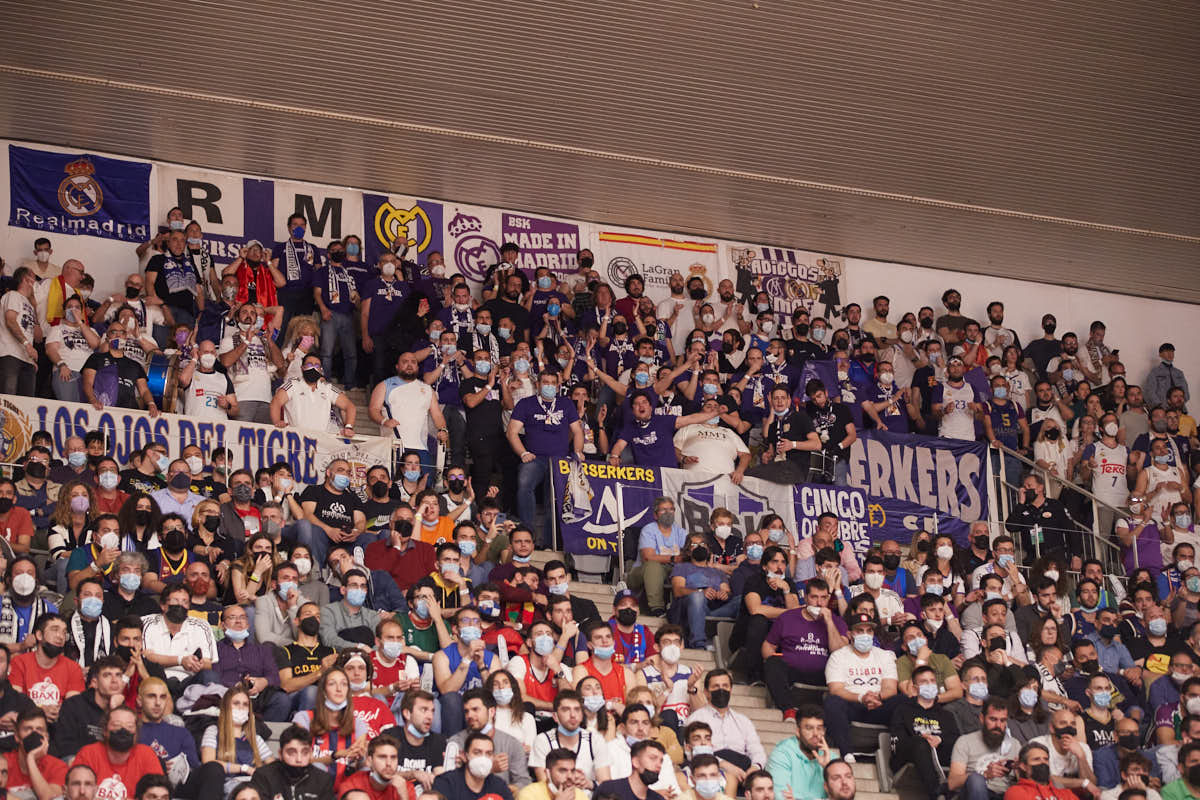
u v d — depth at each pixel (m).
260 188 32.34
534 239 34.47
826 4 27.08
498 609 22.09
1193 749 21.55
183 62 28.17
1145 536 31.44
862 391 32.81
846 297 36.59
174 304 29.47
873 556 24.75
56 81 28.64
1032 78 29.55
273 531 23.30
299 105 29.75
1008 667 23.25
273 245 32.16
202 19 26.86
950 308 36.41
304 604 20.66
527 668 21.03
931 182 33.25
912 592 26.00
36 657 18.70
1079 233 35.62
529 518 27.61
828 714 22.19
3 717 17.33
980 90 29.84
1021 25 27.94
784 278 36.19
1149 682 25.17
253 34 27.39
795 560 25.75
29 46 27.47
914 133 31.23
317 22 27.11
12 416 24.86
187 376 26.78
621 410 30.06
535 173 32.81
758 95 29.78
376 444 27.09
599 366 31.98
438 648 21.64
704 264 35.66
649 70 28.84
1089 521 32.19
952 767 21.17
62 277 28.45
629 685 21.59
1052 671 23.97
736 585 24.78
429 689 20.84
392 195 33.38
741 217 35.00
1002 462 32.22
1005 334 36.34
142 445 25.50
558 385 28.70
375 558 23.45
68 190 30.88
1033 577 27.11
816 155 32.03
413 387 27.98
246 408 27.50
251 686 19.70
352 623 21.41
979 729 21.94
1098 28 28.12
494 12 27.03
